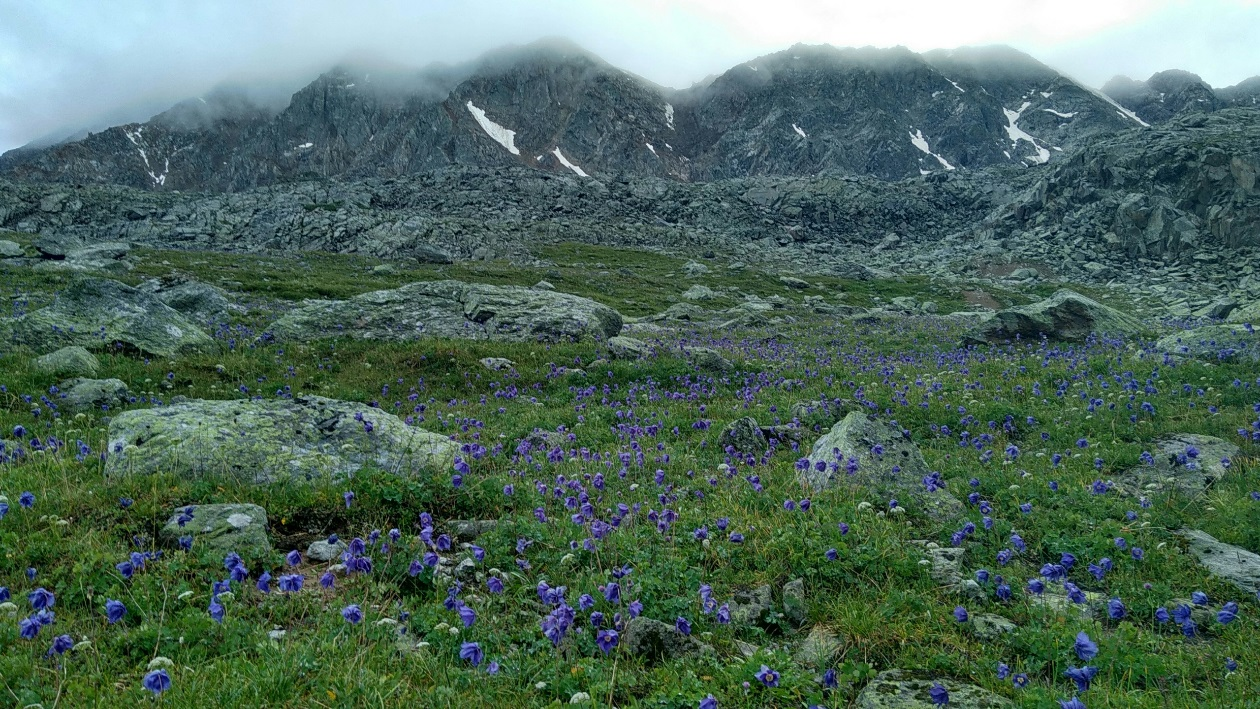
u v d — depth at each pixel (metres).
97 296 21.42
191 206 109.50
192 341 21.69
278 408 10.80
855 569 7.33
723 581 7.16
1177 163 105.75
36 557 6.49
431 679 5.19
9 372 16.38
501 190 140.38
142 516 7.51
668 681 5.26
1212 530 9.18
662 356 23.39
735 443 12.98
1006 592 6.63
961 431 14.63
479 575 7.07
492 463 11.45
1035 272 95.44
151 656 5.25
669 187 153.12
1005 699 5.10
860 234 141.50
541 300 29.81
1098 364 19.38
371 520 8.27
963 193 156.88
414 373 20.94
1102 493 10.10
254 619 5.90
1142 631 6.42
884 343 33.03
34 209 107.25
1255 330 18.84
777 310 54.09
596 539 7.64
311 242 92.50
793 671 5.42
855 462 9.75
